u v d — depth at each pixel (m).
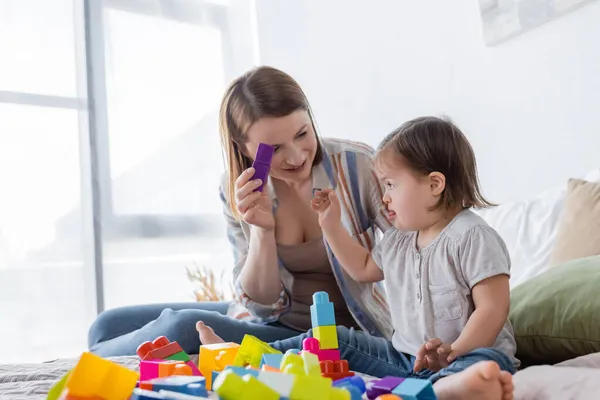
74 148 2.80
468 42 2.08
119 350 1.43
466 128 2.10
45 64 2.80
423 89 2.27
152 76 3.01
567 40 1.78
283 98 1.31
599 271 1.07
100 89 2.88
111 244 2.82
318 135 1.54
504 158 1.97
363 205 1.53
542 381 0.84
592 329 1.01
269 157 1.33
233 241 1.69
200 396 0.70
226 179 1.68
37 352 2.64
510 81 1.94
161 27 3.06
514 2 1.91
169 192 2.98
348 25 2.63
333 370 0.93
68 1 2.87
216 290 3.00
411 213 1.16
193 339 1.33
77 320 2.71
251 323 1.46
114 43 2.95
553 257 1.41
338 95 2.71
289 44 3.02
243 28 3.23
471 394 0.76
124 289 2.82
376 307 1.46
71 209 2.77
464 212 1.16
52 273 2.70
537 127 1.87
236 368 0.73
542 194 1.71
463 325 1.09
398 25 2.37
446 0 2.15
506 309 1.04
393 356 1.18
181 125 3.05
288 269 1.55
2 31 2.75
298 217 1.56
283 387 0.64
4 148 2.70
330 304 1.03
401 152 1.17
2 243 2.65
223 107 1.44
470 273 1.07
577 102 1.75
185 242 2.98
